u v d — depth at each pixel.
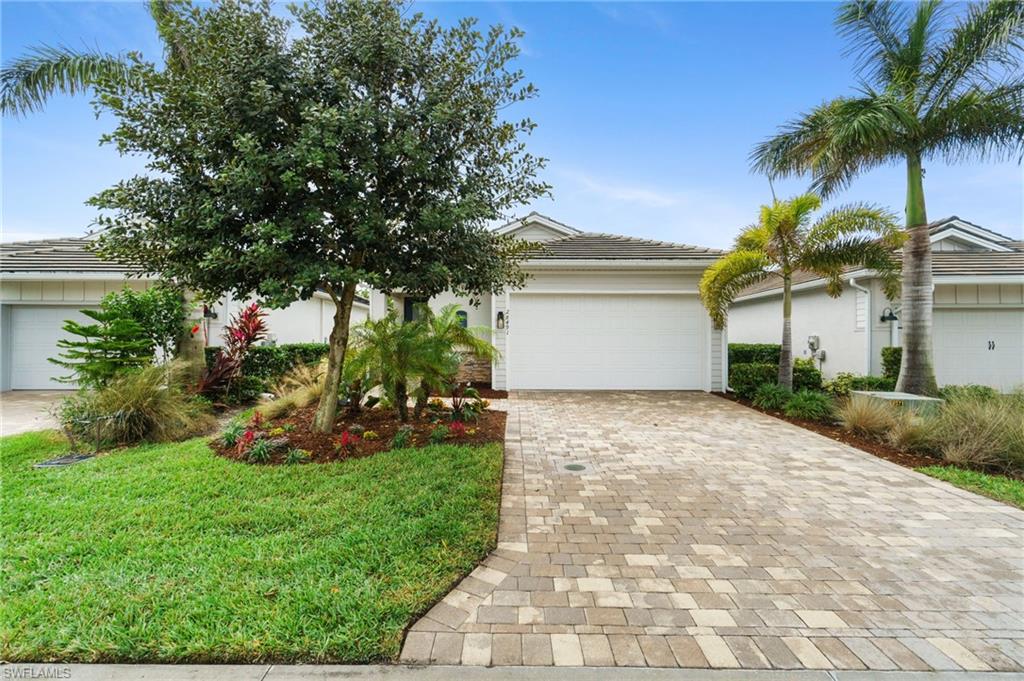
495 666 2.44
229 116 4.94
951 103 8.67
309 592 2.90
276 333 14.75
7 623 2.61
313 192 5.27
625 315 12.30
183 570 3.15
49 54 8.93
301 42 5.14
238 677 2.34
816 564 3.51
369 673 2.38
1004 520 4.33
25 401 10.55
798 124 9.73
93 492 4.49
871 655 2.54
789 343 10.05
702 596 3.08
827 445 6.98
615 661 2.48
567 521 4.25
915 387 9.06
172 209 5.17
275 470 5.14
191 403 7.71
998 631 2.75
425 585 3.05
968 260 12.59
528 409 9.70
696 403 10.48
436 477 4.96
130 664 2.41
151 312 8.95
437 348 7.17
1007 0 7.97
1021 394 7.89
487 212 5.55
